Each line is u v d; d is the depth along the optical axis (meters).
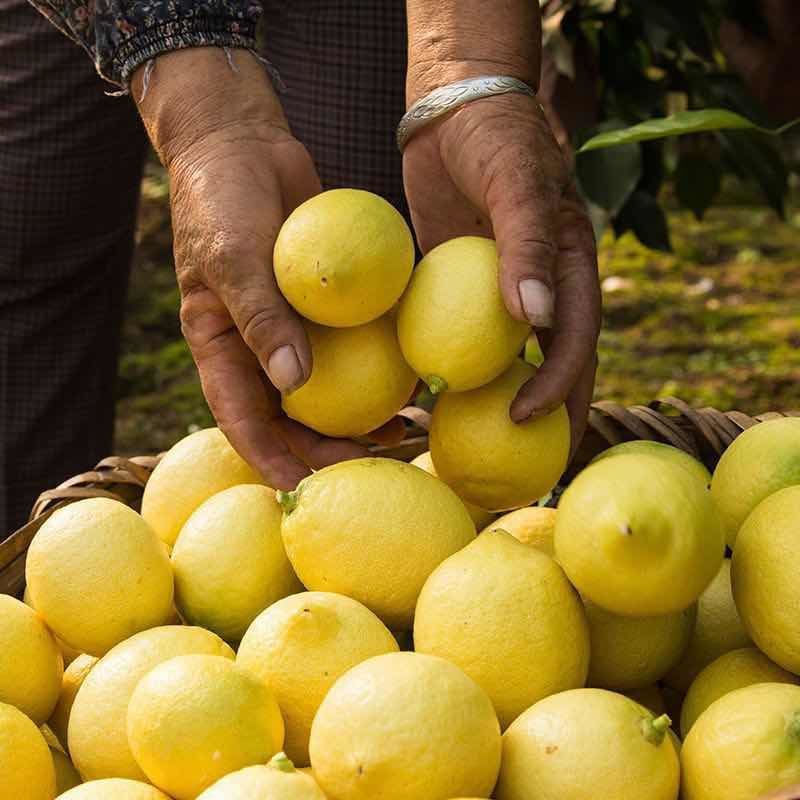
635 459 1.01
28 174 2.02
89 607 1.13
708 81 2.31
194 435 1.38
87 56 1.95
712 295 4.03
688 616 1.14
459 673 0.95
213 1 1.35
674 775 0.95
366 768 0.89
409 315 1.11
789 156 3.01
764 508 1.08
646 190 2.35
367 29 1.94
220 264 1.18
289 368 1.12
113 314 2.26
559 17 2.25
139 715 0.98
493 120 1.26
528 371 1.18
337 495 1.11
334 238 1.05
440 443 1.18
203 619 1.19
